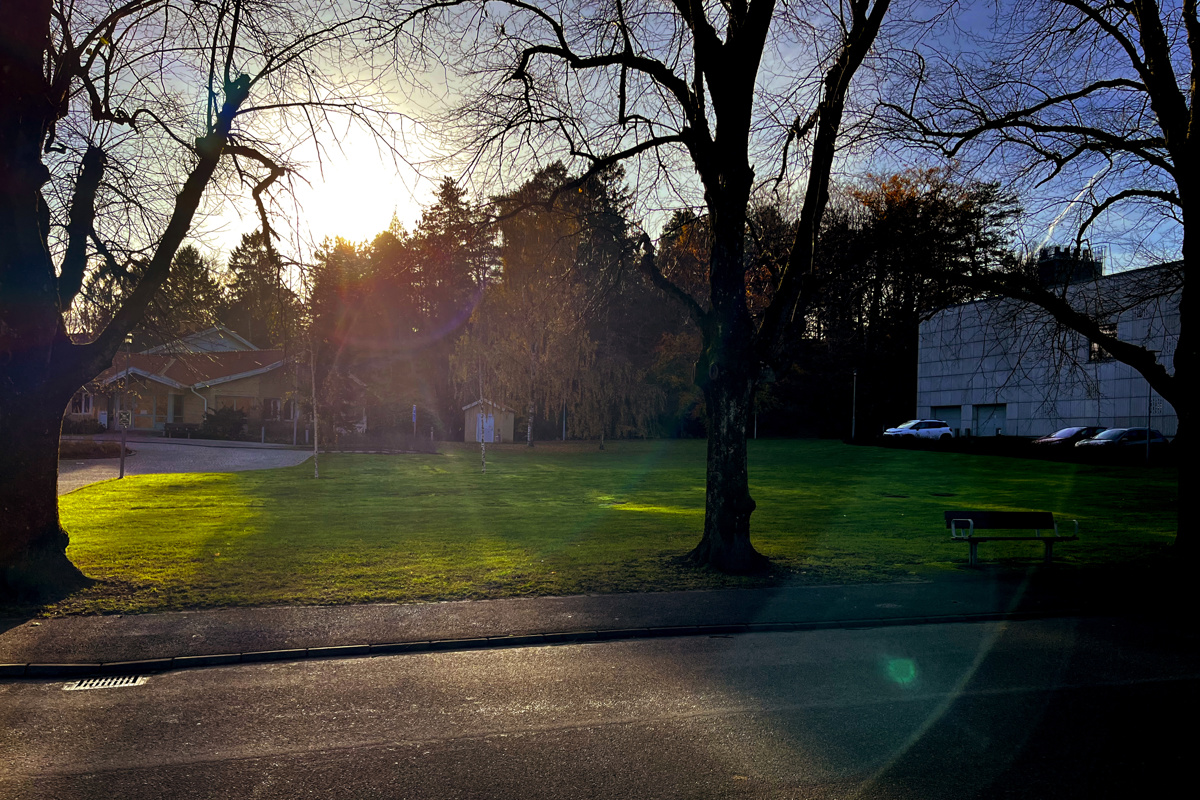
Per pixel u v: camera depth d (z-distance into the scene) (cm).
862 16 1032
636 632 801
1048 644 777
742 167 1085
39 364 914
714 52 1073
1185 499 1130
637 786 454
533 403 4712
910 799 437
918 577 1088
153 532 1442
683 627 814
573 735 534
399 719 563
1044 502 2150
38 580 900
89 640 737
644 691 629
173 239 971
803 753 504
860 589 1004
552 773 472
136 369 4841
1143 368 1184
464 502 2108
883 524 1692
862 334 5050
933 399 5306
